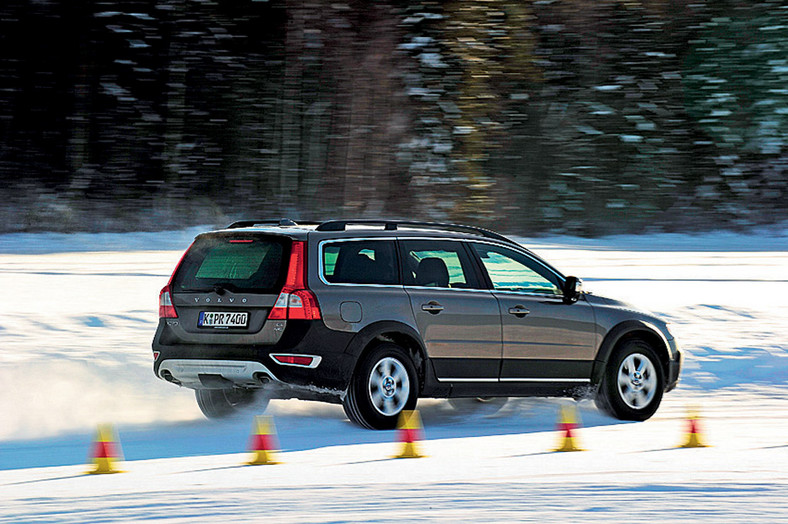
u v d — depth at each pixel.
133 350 40.75
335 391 28.23
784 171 163.25
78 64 139.75
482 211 139.25
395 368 29.11
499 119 150.50
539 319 31.50
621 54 161.50
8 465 24.03
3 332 42.78
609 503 18.92
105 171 132.88
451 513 17.91
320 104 142.00
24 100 138.00
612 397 32.25
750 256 101.75
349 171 140.00
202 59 143.12
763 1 165.38
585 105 157.12
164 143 138.50
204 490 20.39
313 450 25.80
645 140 158.12
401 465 23.72
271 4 143.62
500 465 23.78
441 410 34.28
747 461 24.52
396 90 143.88
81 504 18.92
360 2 142.50
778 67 162.62
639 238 139.00
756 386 40.44
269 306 27.97
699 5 163.62
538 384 31.50
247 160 140.00
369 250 30.23
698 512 18.08
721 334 49.75
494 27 150.62
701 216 154.12
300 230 28.92
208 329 28.62
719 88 162.12
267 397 29.42
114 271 68.25
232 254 29.08
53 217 108.00
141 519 17.45
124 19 139.88
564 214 146.25
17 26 138.62
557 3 158.62
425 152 142.75
